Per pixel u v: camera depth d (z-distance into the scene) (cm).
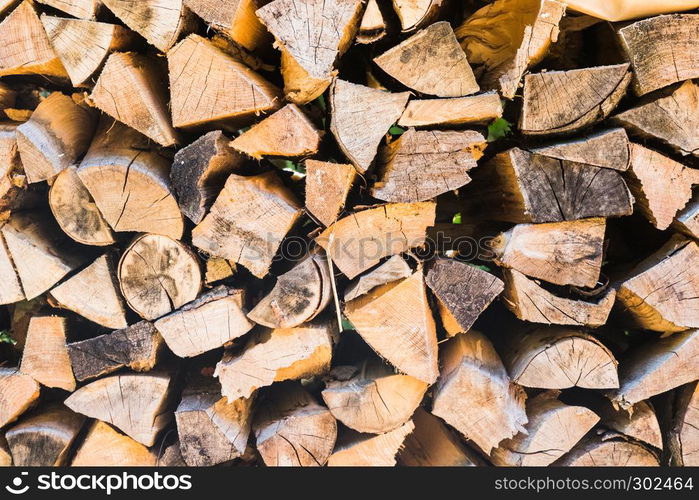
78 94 172
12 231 171
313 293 156
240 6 138
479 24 162
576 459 179
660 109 151
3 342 198
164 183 155
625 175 158
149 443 176
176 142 157
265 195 151
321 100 164
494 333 201
